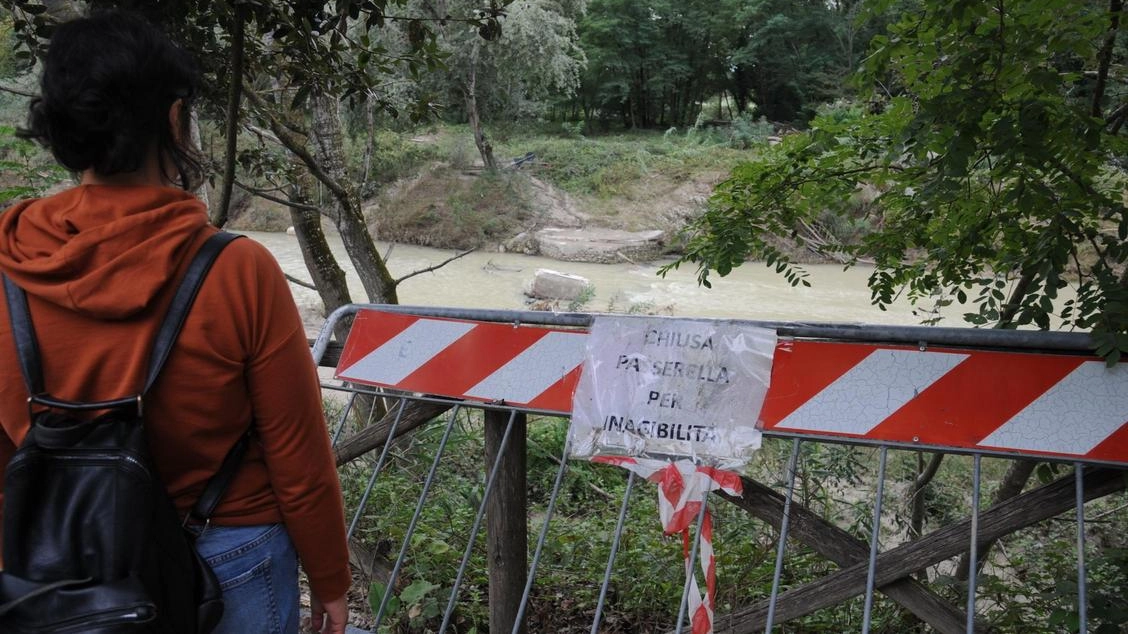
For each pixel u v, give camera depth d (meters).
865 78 3.39
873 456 5.96
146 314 1.37
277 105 5.81
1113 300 2.53
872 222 4.36
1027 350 2.42
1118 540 4.88
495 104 31.27
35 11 3.96
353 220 6.53
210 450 1.46
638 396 2.74
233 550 1.53
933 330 2.48
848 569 2.70
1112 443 2.30
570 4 29.33
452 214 28.70
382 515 4.52
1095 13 2.98
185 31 4.01
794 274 4.17
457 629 3.87
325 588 1.63
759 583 3.83
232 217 31.55
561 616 4.02
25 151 5.44
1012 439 2.37
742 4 42.25
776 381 2.62
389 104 4.73
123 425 1.34
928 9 3.02
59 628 1.24
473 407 3.03
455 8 14.10
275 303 1.47
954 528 2.57
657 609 3.95
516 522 3.16
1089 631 2.77
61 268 1.33
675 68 43.41
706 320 2.73
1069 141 2.95
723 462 2.61
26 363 1.35
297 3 3.95
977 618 3.39
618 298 20.86
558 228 28.53
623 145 34.66
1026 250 3.44
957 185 2.85
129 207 1.40
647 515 4.88
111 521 1.29
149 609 1.28
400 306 3.28
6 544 1.29
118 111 1.36
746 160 4.20
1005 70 2.93
